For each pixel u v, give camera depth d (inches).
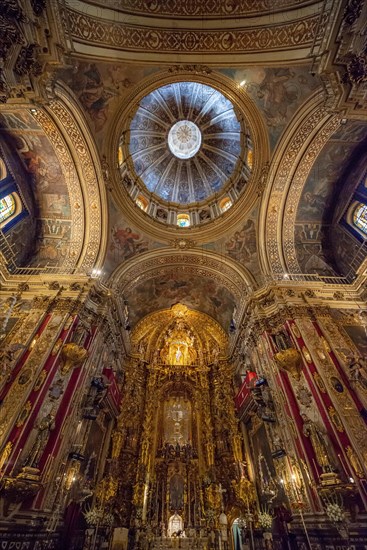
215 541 383.2
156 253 583.2
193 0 280.8
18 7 186.1
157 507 439.5
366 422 304.5
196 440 534.9
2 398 311.9
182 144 697.0
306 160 466.3
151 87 441.4
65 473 306.7
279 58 296.4
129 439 505.4
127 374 597.0
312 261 517.7
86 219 513.0
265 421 389.1
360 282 464.1
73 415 339.0
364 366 349.7
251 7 278.4
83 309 429.7
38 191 497.0
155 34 296.4
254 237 547.2
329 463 281.6
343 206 499.8
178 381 617.9
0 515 239.1
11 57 199.2
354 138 441.4
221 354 647.8
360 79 225.9
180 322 714.8
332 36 221.0
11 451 272.4
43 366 346.3
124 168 560.4
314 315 422.3
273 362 401.4
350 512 253.6
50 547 262.8
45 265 493.7
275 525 323.6
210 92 579.2
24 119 405.4
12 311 414.3
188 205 663.8
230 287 598.2
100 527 358.3
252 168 507.2
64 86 362.9
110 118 450.0
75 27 257.1
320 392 337.1
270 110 437.4
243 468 461.4
